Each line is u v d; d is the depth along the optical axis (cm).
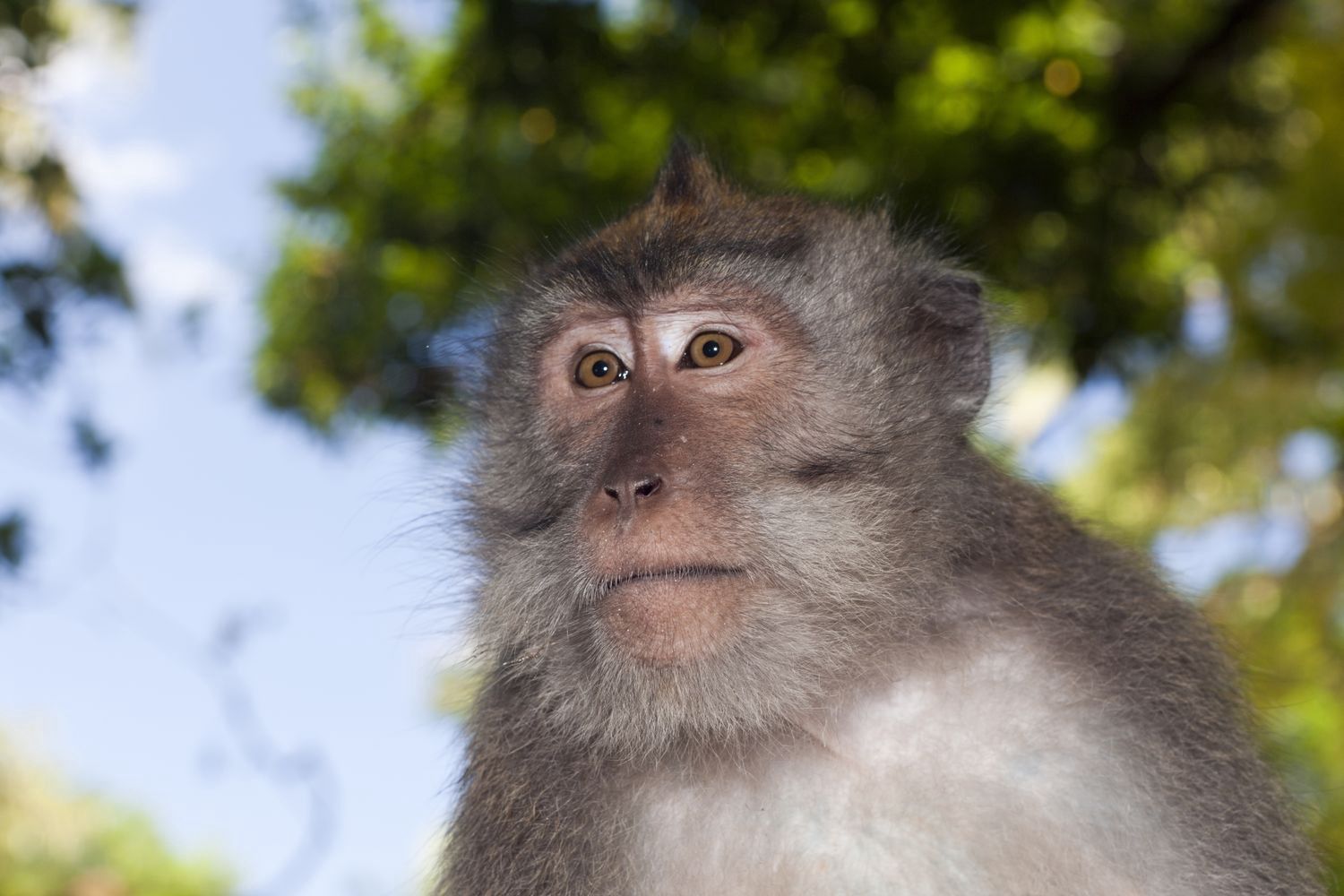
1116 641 542
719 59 1758
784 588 530
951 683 534
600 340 590
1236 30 1670
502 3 1608
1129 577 570
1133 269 1725
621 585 525
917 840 503
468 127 1828
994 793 507
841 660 533
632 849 532
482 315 725
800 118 1756
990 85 1736
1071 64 1733
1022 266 1642
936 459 579
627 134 1777
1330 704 1716
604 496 539
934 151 1648
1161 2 1811
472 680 649
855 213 658
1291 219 2286
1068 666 536
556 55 1636
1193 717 535
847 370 579
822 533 537
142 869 2153
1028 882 494
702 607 518
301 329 1839
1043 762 515
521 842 544
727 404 562
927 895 495
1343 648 2198
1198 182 1783
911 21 1720
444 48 1905
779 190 735
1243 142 1798
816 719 531
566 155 1759
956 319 628
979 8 1714
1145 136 1709
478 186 1769
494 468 627
